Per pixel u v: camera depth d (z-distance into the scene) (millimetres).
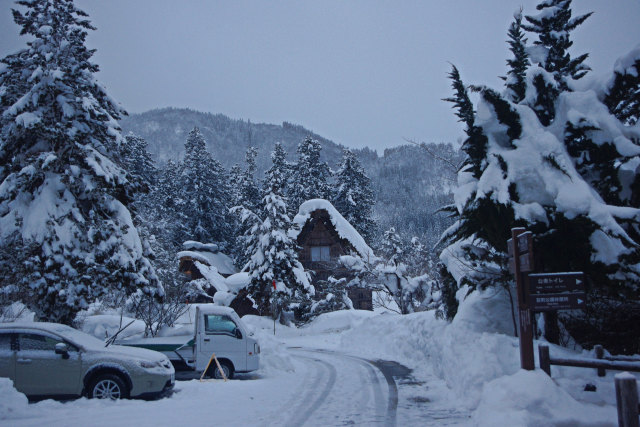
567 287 8164
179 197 61531
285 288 33750
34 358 9828
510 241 8977
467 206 11758
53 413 8734
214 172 62688
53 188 16078
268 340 16578
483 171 12031
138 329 21625
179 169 69125
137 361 10195
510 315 12641
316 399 10445
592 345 11688
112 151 18078
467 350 10625
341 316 33000
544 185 10719
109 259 16266
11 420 8148
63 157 16688
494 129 11758
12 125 16094
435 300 22609
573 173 10281
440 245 14836
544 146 10766
